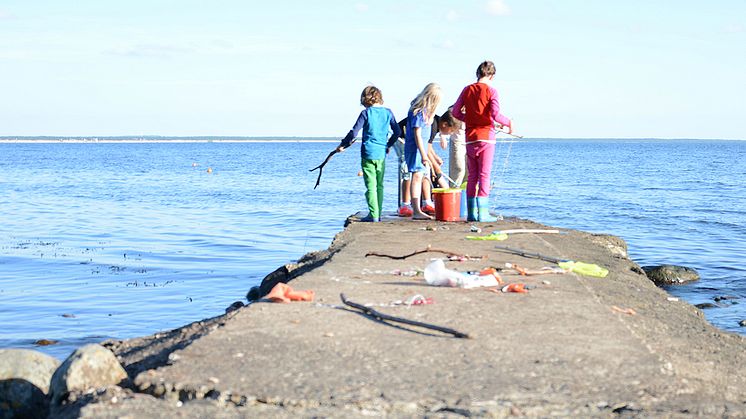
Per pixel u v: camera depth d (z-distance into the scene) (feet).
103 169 264.93
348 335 17.16
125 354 20.25
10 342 36.24
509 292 22.06
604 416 12.81
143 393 13.99
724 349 20.36
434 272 23.08
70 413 13.65
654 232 88.58
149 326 40.19
